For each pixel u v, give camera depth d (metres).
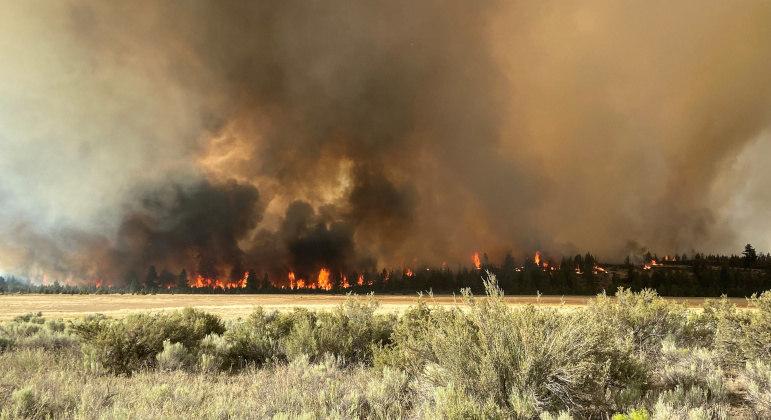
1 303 77.50
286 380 6.57
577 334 5.25
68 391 5.62
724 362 8.41
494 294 5.43
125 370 8.20
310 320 11.01
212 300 141.25
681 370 6.92
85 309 60.59
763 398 5.63
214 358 8.73
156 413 4.55
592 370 5.01
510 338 5.15
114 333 8.64
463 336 5.26
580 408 4.78
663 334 9.52
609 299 9.93
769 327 8.03
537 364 4.93
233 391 6.12
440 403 4.45
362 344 9.51
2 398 5.10
